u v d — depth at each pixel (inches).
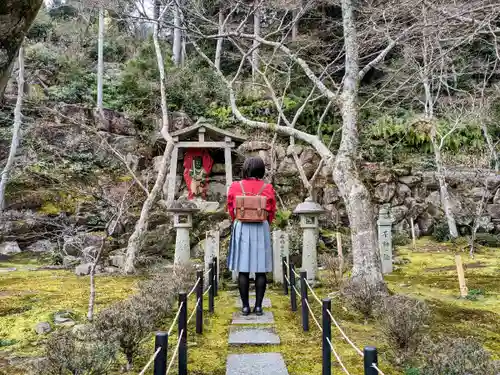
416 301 124.1
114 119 441.7
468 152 494.3
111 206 255.1
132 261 247.1
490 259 305.0
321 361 101.8
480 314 145.8
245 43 402.6
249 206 141.0
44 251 306.8
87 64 538.3
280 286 203.8
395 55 456.4
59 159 389.1
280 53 424.8
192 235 297.6
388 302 120.1
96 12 563.8
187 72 490.6
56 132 409.4
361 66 458.3
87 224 325.1
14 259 294.0
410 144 501.4
